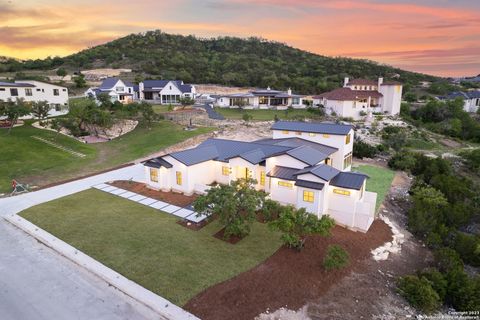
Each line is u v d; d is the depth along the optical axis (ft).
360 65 404.57
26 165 106.93
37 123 155.63
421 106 242.58
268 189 81.15
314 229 52.70
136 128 161.89
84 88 269.44
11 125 139.44
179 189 85.05
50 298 45.37
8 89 163.22
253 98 222.69
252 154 85.30
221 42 476.13
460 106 224.94
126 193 84.99
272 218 63.72
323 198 66.49
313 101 228.02
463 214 77.51
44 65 359.66
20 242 60.64
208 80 311.06
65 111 185.47
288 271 50.70
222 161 88.33
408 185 99.66
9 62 362.33
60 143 135.23
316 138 101.14
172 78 302.45
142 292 45.80
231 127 160.66
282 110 214.07
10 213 72.49
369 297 47.91
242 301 44.14
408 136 171.42
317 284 48.57
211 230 64.03
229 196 58.59
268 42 501.15
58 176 99.45
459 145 180.65
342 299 46.52
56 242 59.57
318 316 42.80
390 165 117.19
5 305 44.01
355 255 57.36
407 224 75.87
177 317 41.19
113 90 232.32
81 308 43.42
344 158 98.84
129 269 51.08
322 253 55.67
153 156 120.06
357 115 198.90
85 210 73.82
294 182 72.84
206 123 168.96
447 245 69.00
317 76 340.39
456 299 50.96
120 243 58.95
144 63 361.10
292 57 434.30
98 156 123.85
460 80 447.42
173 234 62.34
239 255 54.95
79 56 387.14
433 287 51.19
